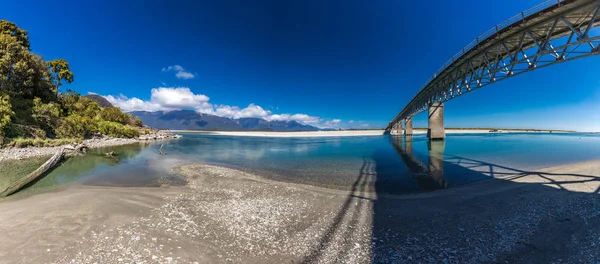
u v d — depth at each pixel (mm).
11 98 29281
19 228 7465
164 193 12664
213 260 6234
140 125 81938
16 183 12812
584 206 10648
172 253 6441
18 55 32312
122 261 5898
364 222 9156
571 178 16156
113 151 30641
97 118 51344
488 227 8602
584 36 17688
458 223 9039
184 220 8859
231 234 7828
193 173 19125
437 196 13109
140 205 10359
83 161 23344
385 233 8164
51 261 5762
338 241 7543
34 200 10508
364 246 7223
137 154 30578
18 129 26688
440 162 25891
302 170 21859
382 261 6375
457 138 77438
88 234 7277
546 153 32156
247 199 11930
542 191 13320
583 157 27391
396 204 11555
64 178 16078
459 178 17969
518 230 8297
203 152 36500
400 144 54281
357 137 102625
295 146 51906
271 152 38125
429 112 60812
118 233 7453
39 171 15953
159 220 8734
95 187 13766
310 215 9836
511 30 24172
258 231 8133
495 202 11602
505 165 22688
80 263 5738
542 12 20297
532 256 6637
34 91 37812
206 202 11266
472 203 11555
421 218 9609
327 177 18656
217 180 16531
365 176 19047
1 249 6168
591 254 6691
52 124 33375
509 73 26781
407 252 6863
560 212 9969
